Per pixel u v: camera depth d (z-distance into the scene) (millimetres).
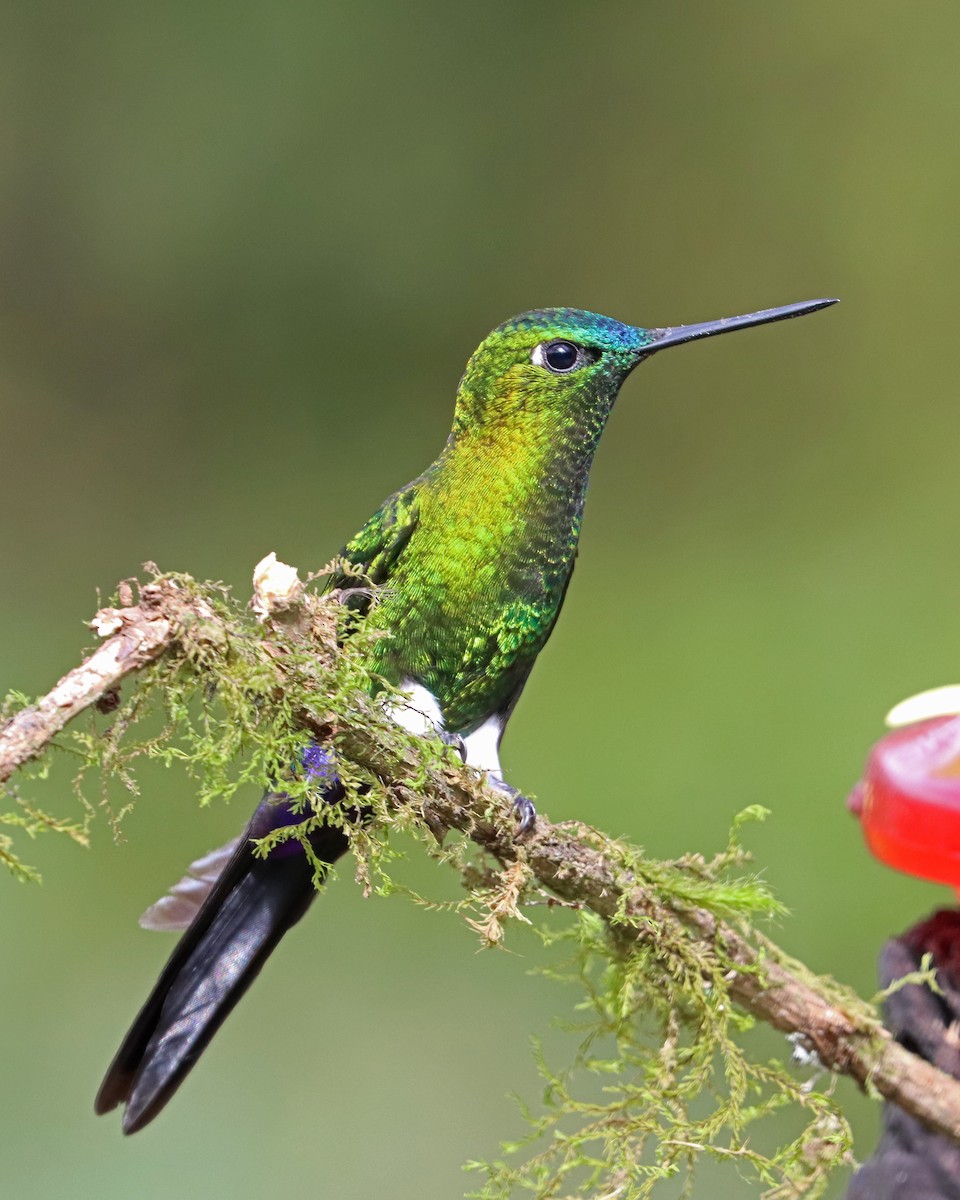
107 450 16547
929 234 16250
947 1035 4273
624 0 17688
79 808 11422
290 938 11148
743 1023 4430
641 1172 4359
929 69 16812
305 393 16672
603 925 4602
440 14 17672
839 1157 4273
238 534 15633
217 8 17672
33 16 17812
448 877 11258
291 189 17250
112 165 17531
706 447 16031
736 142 17125
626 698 13086
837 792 11883
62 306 17250
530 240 17094
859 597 13812
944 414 15461
